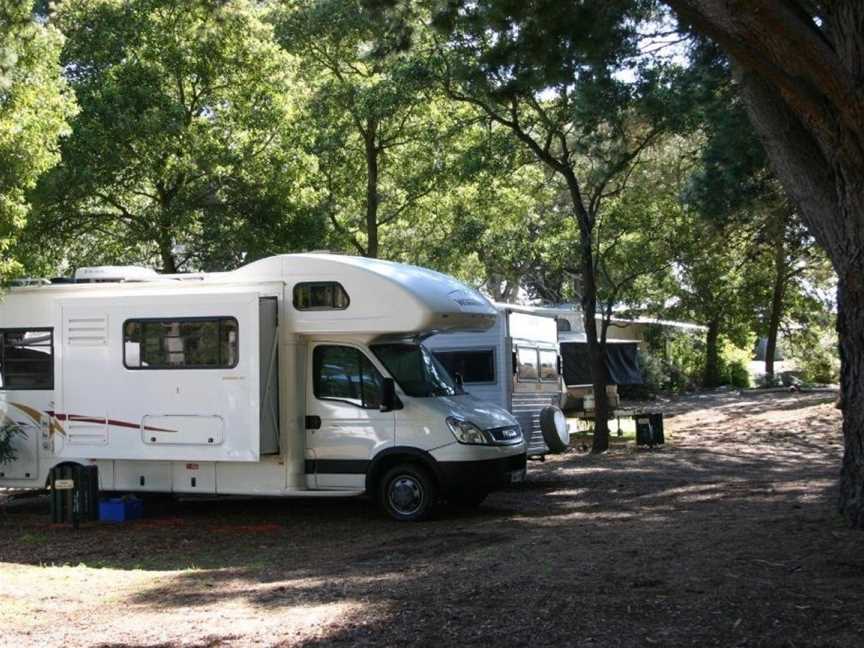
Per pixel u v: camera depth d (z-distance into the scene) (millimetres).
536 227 33531
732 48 7617
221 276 12273
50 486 12336
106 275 12820
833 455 17500
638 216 22547
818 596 6340
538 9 10398
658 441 20281
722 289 40594
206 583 8219
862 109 7645
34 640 6352
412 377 11953
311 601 7094
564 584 6883
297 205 22297
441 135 23047
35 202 19281
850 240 8570
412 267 12602
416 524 11367
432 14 11164
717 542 8438
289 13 23719
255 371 11625
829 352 46156
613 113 17266
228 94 21797
